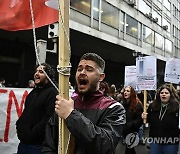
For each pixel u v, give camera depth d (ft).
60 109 6.15
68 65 6.40
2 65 55.88
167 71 26.05
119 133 6.83
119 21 71.20
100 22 62.28
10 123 15.69
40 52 16.97
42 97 11.71
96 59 7.04
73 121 6.01
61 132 6.30
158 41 100.99
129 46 75.41
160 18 104.12
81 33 56.29
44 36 55.16
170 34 116.88
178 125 16.30
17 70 58.90
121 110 7.10
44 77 11.96
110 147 6.38
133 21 79.66
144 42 87.40
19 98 16.12
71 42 63.82
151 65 21.62
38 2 8.72
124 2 73.97
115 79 94.32
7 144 15.49
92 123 6.40
